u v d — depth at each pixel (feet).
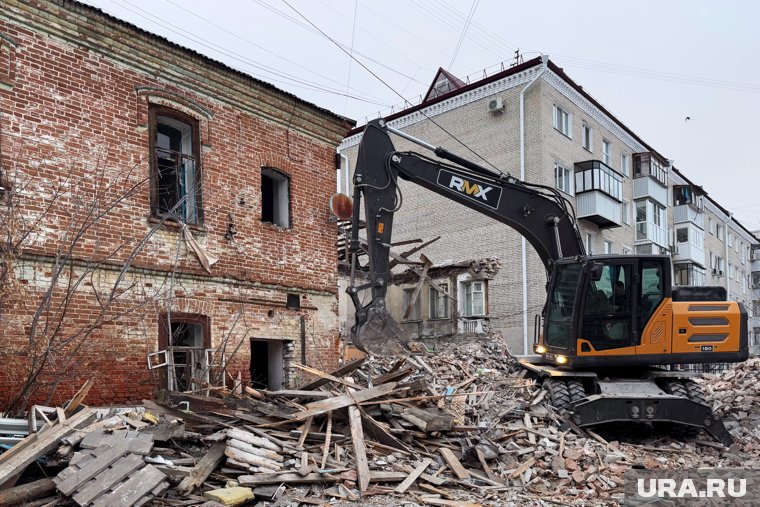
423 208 86.63
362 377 37.60
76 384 27.07
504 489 24.63
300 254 38.93
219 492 20.35
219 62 34.17
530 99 76.02
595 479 26.14
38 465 20.40
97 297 26.68
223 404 27.09
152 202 31.32
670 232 116.57
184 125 33.76
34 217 26.43
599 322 35.81
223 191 34.63
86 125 28.73
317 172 40.78
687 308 36.37
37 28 27.20
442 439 28.12
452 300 68.08
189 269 32.32
